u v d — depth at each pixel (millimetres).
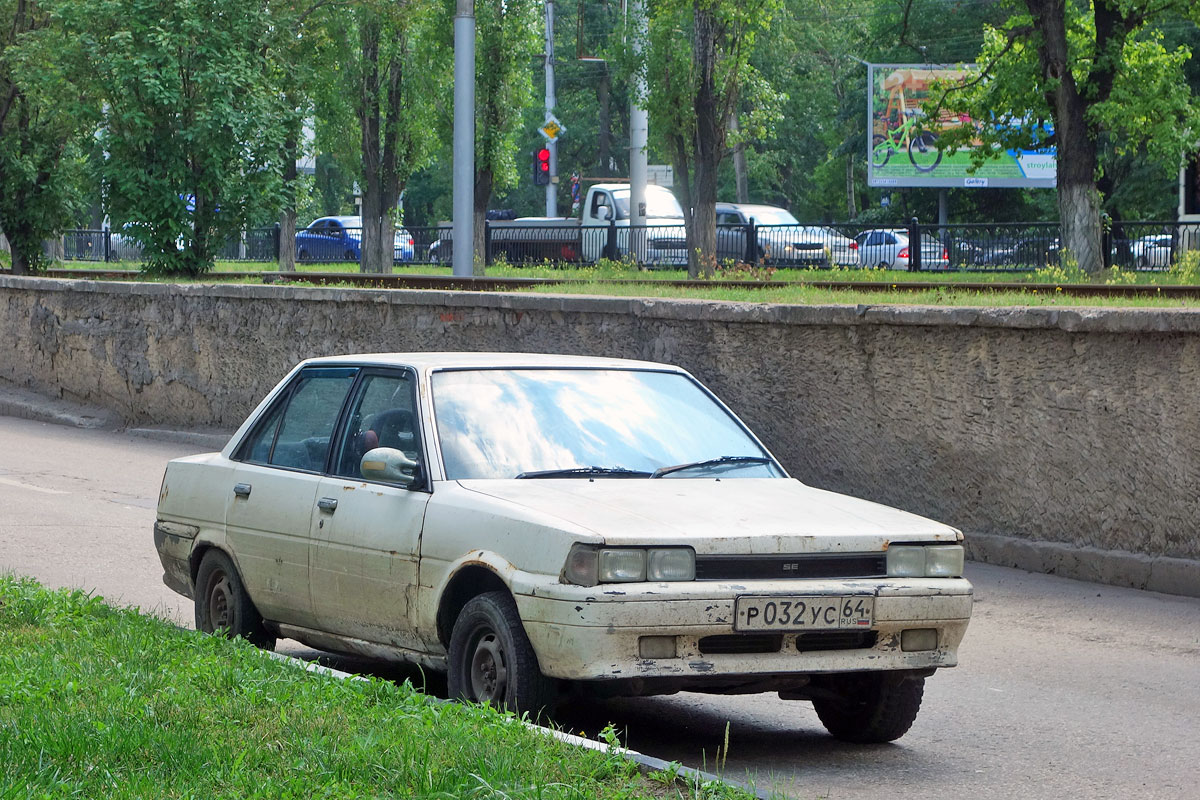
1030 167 64625
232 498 8633
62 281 24750
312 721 6242
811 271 31484
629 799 5363
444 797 5238
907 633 6793
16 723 6086
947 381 13195
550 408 7848
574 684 6660
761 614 6469
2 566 11781
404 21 44031
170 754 5715
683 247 40250
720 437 8062
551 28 64875
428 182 107438
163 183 29453
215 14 29688
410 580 7191
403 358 8172
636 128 44688
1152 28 55750
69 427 23969
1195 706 8250
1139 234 32062
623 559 6387
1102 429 12094
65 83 30062
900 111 65250
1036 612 10930
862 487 13898
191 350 22422
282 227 46125
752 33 39500
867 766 6945
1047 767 6969
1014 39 34438
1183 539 11609
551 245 43281
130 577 11523
